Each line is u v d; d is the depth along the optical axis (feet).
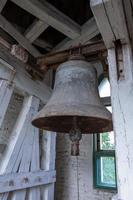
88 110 4.23
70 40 8.77
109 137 11.70
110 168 11.16
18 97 7.53
